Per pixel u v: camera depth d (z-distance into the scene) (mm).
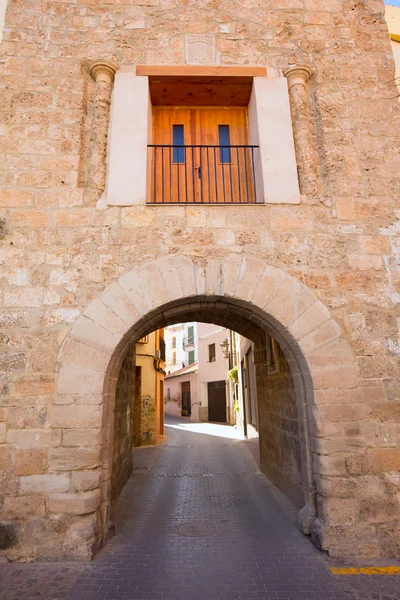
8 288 4125
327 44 5215
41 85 4762
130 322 4086
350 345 4156
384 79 5102
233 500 5562
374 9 5438
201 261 4277
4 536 3541
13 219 4309
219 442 12258
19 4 5066
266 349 6895
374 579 3201
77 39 5000
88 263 4227
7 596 2949
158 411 12656
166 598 2953
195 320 7238
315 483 3992
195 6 5258
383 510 3715
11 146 4527
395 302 4336
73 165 4520
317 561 3502
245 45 5145
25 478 3670
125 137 4637
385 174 4730
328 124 4859
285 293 4234
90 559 3512
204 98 5379
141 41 5062
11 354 3951
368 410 3979
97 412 3832
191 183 5309
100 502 3818
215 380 21344
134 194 4449
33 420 3803
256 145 4953
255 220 4449
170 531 4301
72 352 3961
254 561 3523
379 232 4531
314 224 4492
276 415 6207
